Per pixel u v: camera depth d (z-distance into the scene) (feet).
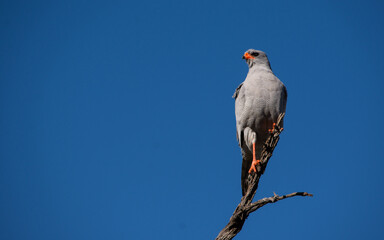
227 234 31.99
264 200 31.14
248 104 40.19
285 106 42.09
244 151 42.83
